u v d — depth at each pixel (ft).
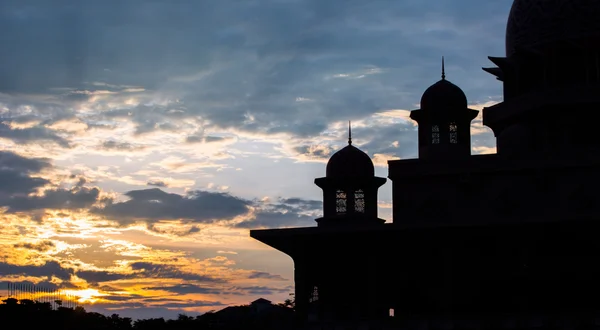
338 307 284.82
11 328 309.01
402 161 288.30
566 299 258.98
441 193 283.38
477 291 266.77
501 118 290.35
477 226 262.88
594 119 275.80
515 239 265.95
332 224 315.37
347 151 325.01
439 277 272.92
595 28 282.36
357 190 319.68
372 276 278.46
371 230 274.16
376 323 265.34
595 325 241.55
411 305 274.98
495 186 276.62
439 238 270.67
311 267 289.12
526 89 292.20
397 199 288.30
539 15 291.38
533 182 271.69
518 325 250.57
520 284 263.49
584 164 264.93
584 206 264.11
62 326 317.01
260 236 284.20
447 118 293.84
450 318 257.96
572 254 259.80
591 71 279.49
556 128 279.08
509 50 302.04
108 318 331.16
